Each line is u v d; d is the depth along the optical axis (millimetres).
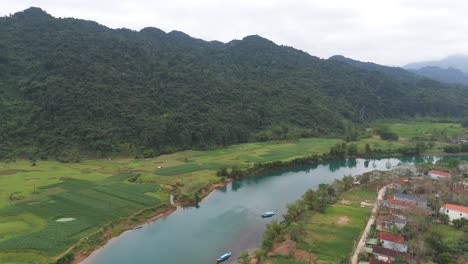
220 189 137750
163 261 80438
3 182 128625
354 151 199750
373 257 74312
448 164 158125
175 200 121062
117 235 93875
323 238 85250
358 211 103688
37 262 73812
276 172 164625
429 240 76625
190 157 179500
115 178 138750
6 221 93938
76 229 90688
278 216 108188
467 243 78188
